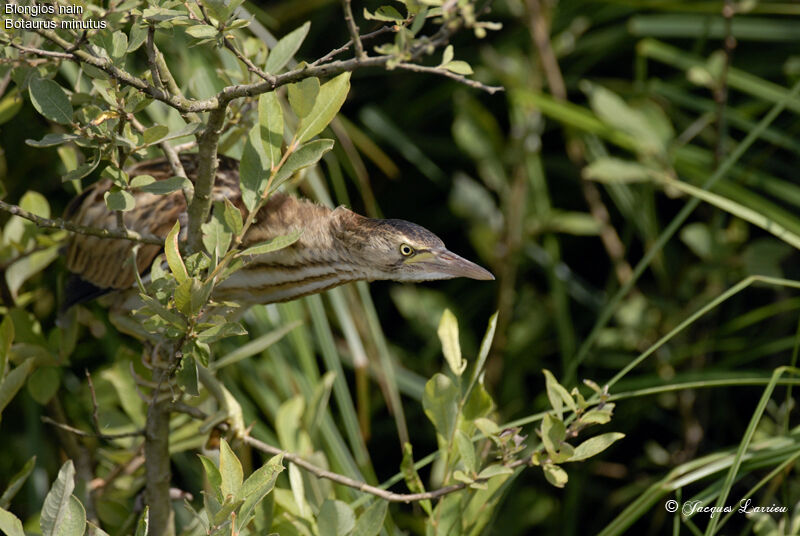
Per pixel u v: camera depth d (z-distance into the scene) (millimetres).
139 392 5629
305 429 6688
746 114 8977
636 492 8336
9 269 6438
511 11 9484
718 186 8062
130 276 6586
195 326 4172
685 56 8844
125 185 4254
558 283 8656
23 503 7656
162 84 4371
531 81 9398
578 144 9312
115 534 6312
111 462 6863
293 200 6219
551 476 4469
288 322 7230
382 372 7770
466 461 4562
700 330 8586
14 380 5227
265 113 4363
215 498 4094
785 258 8742
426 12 4250
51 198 8258
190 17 3967
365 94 9703
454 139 9750
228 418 6191
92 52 4164
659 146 8250
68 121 4113
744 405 8656
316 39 9258
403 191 9766
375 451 8938
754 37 9156
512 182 9070
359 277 6227
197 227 4609
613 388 8164
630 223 8812
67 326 6648
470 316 9352
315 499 6258
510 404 8711
